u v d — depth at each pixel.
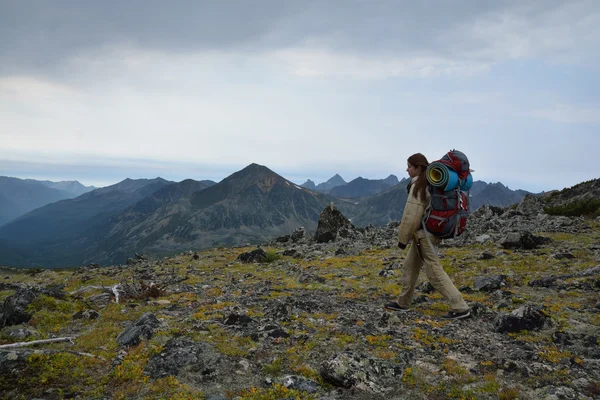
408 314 8.39
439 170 6.89
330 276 14.12
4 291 12.53
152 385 4.97
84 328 7.53
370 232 29.64
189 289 12.27
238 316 7.82
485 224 25.41
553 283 10.95
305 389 4.98
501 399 4.68
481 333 7.20
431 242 7.47
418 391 5.00
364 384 5.10
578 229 21.94
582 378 5.18
